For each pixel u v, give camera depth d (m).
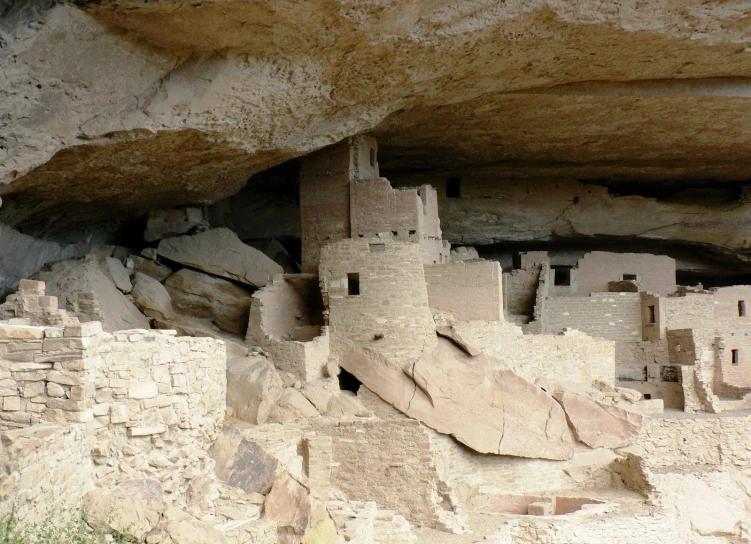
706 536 17.05
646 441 18.41
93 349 7.24
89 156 12.61
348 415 15.11
